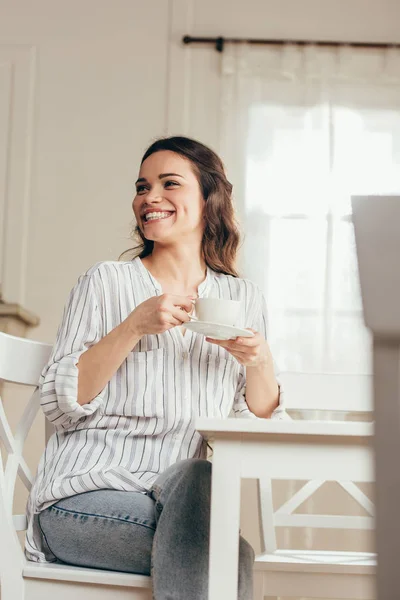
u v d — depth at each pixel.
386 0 4.40
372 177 4.21
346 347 4.05
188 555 1.37
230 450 1.27
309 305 4.09
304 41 4.32
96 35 4.42
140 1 4.43
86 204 4.29
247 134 4.25
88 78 4.39
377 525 0.72
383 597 0.71
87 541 1.48
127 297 1.82
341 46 4.30
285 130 4.25
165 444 1.68
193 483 1.41
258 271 4.12
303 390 2.14
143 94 4.37
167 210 1.92
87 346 1.74
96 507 1.48
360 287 0.77
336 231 4.15
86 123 4.36
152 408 1.68
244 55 4.32
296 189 4.19
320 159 4.22
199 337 1.78
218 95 4.34
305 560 1.87
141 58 4.40
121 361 1.64
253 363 1.72
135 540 1.44
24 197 4.30
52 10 4.44
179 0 4.43
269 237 4.15
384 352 0.73
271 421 1.24
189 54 4.38
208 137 4.32
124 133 4.34
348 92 4.27
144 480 1.60
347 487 2.15
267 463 1.27
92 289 1.78
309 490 2.17
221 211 2.01
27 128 4.36
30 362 1.77
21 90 4.38
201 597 1.36
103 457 1.62
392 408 0.73
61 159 4.33
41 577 1.43
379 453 0.72
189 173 1.96
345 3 4.40
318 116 4.25
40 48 4.41
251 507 3.71
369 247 0.84
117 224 4.27
